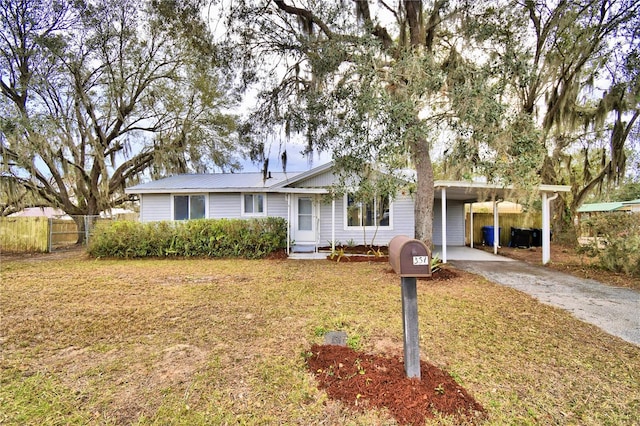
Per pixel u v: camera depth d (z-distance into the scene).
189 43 10.38
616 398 2.59
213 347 3.55
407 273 2.48
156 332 4.00
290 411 2.40
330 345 3.51
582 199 13.02
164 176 17.14
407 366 2.65
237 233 10.65
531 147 5.92
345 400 2.48
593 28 10.11
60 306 5.09
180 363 3.18
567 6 9.90
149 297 5.62
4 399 2.56
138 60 15.96
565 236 13.16
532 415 2.35
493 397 2.57
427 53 6.52
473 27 7.00
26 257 10.99
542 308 5.00
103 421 2.30
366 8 7.59
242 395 2.62
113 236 10.49
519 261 9.87
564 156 13.76
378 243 12.40
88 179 16.06
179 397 2.60
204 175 15.88
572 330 4.08
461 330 4.04
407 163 8.46
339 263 9.38
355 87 6.77
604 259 7.98
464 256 11.01
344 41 7.28
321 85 7.95
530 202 8.91
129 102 16.69
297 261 9.77
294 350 3.44
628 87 10.40
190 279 7.16
